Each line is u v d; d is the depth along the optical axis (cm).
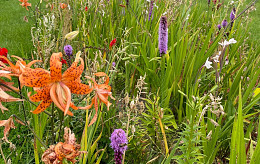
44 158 109
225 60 315
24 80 95
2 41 493
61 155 106
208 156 210
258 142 152
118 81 345
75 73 102
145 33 326
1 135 246
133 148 212
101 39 408
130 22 350
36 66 232
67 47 250
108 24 430
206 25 445
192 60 279
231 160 160
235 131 163
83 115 253
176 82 283
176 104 293
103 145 244
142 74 296
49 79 99
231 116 231
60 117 161
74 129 253
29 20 629
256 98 232
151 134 235
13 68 106
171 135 257
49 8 466
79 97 245
